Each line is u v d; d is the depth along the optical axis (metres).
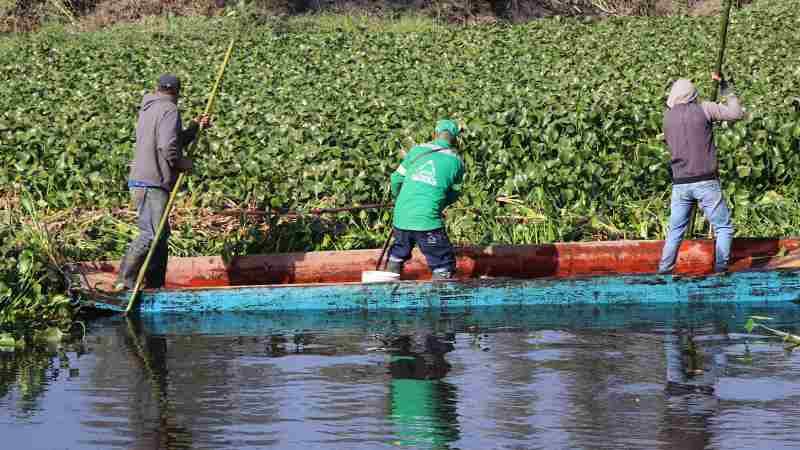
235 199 23.81
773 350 14.77
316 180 24.38
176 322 17.34
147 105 18.70
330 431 11.12
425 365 14.03
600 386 12.85
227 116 32.91
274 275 20.06
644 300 18.78
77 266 19.19
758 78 40.69
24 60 52.81
